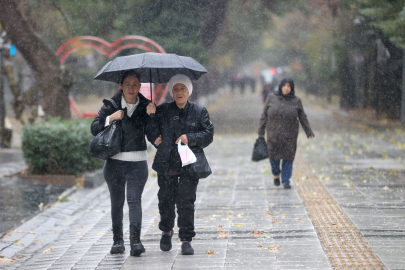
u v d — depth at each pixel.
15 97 50.62
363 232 16.86
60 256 16.05
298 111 26.20
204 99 102.31
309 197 23.80
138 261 14.54
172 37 73.56
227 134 62.31
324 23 91.88
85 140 31.30
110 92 100.56
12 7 41.28
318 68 108.69
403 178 28.72
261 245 15.72
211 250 15.47
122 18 73.69
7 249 17.72
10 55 47.00
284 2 83.31
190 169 14.52
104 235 18.59
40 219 22.14
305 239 16.25
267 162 37.88
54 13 72.38
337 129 65.44
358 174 30.69
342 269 12.97
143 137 15.06
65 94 43.75
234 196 25.02
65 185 30.20
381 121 71.75
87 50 79.94
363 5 45.78
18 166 37.06
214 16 77.38
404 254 14.19
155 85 35.66
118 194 15.28
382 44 71.75
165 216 15.34
